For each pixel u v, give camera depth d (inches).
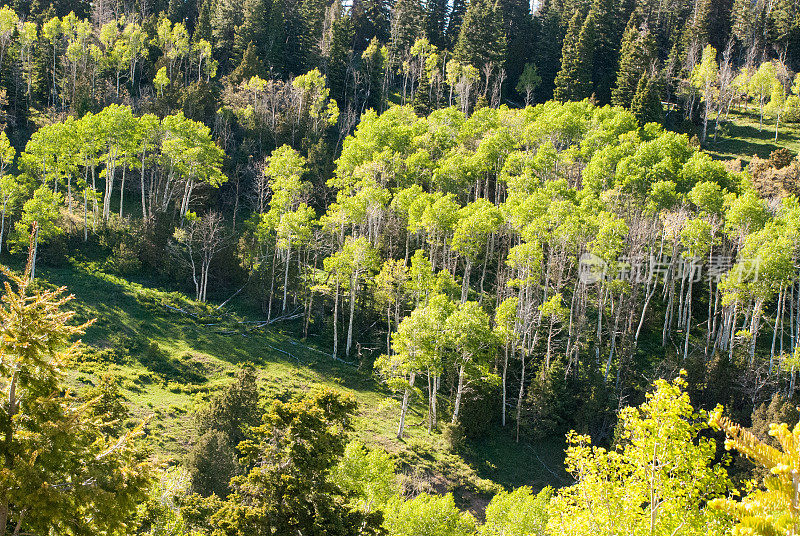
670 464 742.5
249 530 892.6
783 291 2410.2
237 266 2753.4
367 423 2054.6
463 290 2519.7
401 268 2429.9
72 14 4239.7
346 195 3157.0
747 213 2370.8
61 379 645.3
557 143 3538.4
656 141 2906.0
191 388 2018.9
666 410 762.2
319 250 2992.1
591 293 2581.2
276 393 2065.7
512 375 2308.1
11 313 595.2
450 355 2085.4
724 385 2047.2
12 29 3993.6
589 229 2367.1
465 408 2091.5
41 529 579.8
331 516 970.7
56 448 606.2
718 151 4072.3
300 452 983.0
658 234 2674.7
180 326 2381.9
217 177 3127.5
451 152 3223.4
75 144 2807.6
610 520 740.7
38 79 3983.8
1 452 588.4
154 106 3639.3
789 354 2161.7
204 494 1357.0
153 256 2691.9
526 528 1318.9
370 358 2463.1
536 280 2401.6
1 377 631.2
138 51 4379.9
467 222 2400.3
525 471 1993.1
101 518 607.2
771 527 368.8
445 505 1326.3
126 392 1894.7
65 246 2623.0
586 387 2150.6
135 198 3307.1
